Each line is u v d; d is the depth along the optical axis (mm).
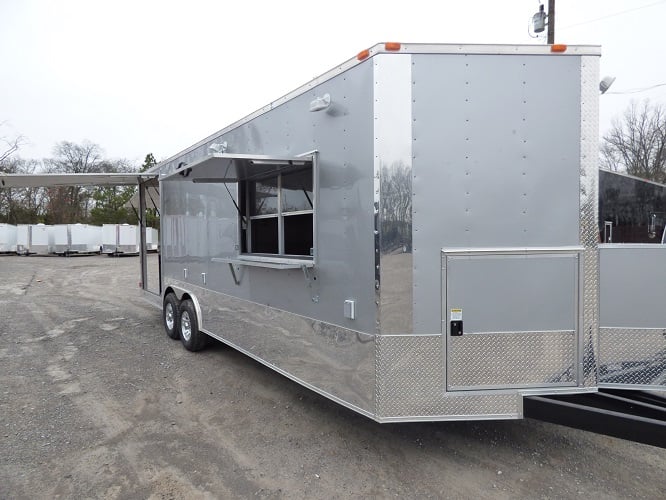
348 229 2738
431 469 2781
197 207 5125
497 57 2455
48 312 8484
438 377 2518
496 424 3406
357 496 2510
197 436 3264
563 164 2480
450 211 2473
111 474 2750
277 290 3539
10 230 26578
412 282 2486
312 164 3057
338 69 2787
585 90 2477
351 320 2734
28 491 2564
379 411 2539
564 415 2432
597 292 2520
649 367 2551
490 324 2506
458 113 2461
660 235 3148
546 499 2457
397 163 2463
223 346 5789
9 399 3990
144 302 9742
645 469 2771
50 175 5965
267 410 3721
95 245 26734
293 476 2721
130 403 3893
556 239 2490
